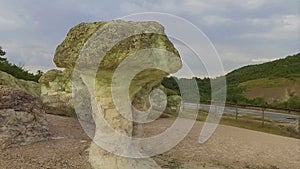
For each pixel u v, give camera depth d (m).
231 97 33.72
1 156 8.43
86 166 7.82
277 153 12.55
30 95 11.45
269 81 56.12
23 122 10.24
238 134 15.71
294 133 17.98
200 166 10.10
